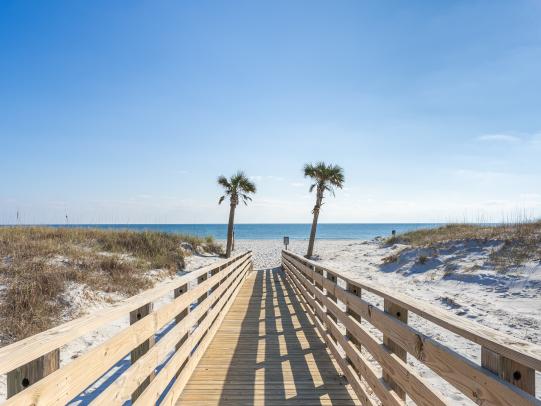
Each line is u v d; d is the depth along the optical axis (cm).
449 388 443
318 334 604
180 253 1514
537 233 1352
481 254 1305
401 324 248
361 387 334
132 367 245
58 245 1113
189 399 367
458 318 189
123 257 1180
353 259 1906
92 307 756
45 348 155
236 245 3688
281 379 416
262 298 959
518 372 140
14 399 136
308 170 2194
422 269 1338
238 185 2136
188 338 411
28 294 702
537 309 756
